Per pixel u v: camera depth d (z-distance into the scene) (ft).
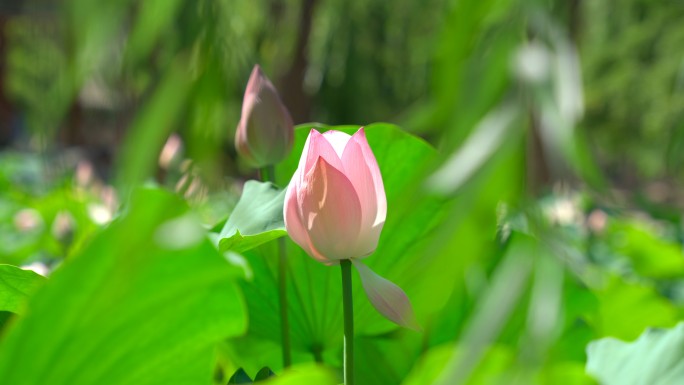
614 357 5.23
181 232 3.87
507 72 3.17
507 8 3.30
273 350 5.64
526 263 3.24
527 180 3.13
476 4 3.35
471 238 3.16
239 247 5.11
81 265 4.11
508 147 3.08
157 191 3.90
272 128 5.46
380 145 5.65
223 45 4.14
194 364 4.53
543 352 3.13
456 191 3.15
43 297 4.15
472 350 3.20
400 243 5.44
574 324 5.72
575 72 3.10
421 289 3.28
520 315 4.96
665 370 4.97
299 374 4.34
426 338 5.61
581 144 3.07
